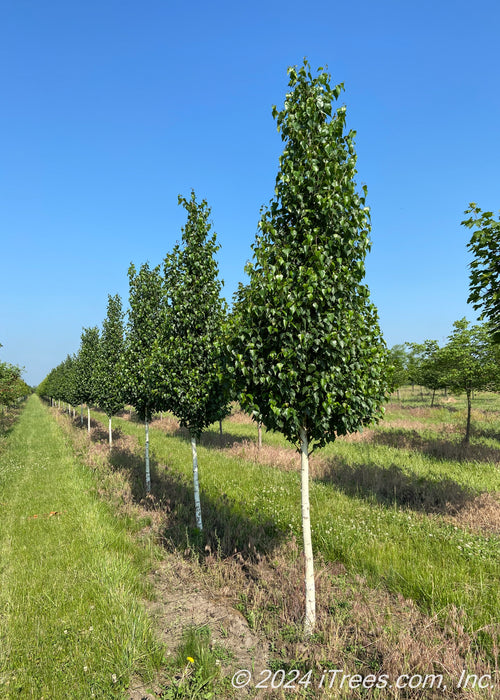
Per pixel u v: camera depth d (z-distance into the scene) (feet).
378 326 15.94
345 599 15.90
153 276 36.73
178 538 22.15
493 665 11.95
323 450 44.78
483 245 18.67
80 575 17.54
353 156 15.25
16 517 25.75
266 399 14.93
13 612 14.69
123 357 36.01
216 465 39.78
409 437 50.67
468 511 24.63
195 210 25.81
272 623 14.60
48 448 53.31
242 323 15.25
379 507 26.45
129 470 37.50
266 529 23.59
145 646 12.98
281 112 15.78
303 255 14.89
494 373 40.93
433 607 14.60
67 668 11.89
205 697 10.82
